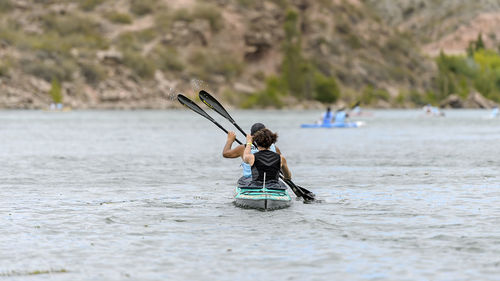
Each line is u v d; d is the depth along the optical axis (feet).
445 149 319.68
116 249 103.04
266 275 88.12
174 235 112.98
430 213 133.39
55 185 182.60
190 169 227.20
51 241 108.78
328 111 604.08
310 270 90.33
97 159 266.36
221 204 146.92
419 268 91.09
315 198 154.71
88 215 132.87
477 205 143.43
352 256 97.71
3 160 261.24
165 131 524.93
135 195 162.40
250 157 140.36
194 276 87.92
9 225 122.11
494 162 248.32
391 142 376.89
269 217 129.49
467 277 86.74
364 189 171.22
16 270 91.30
